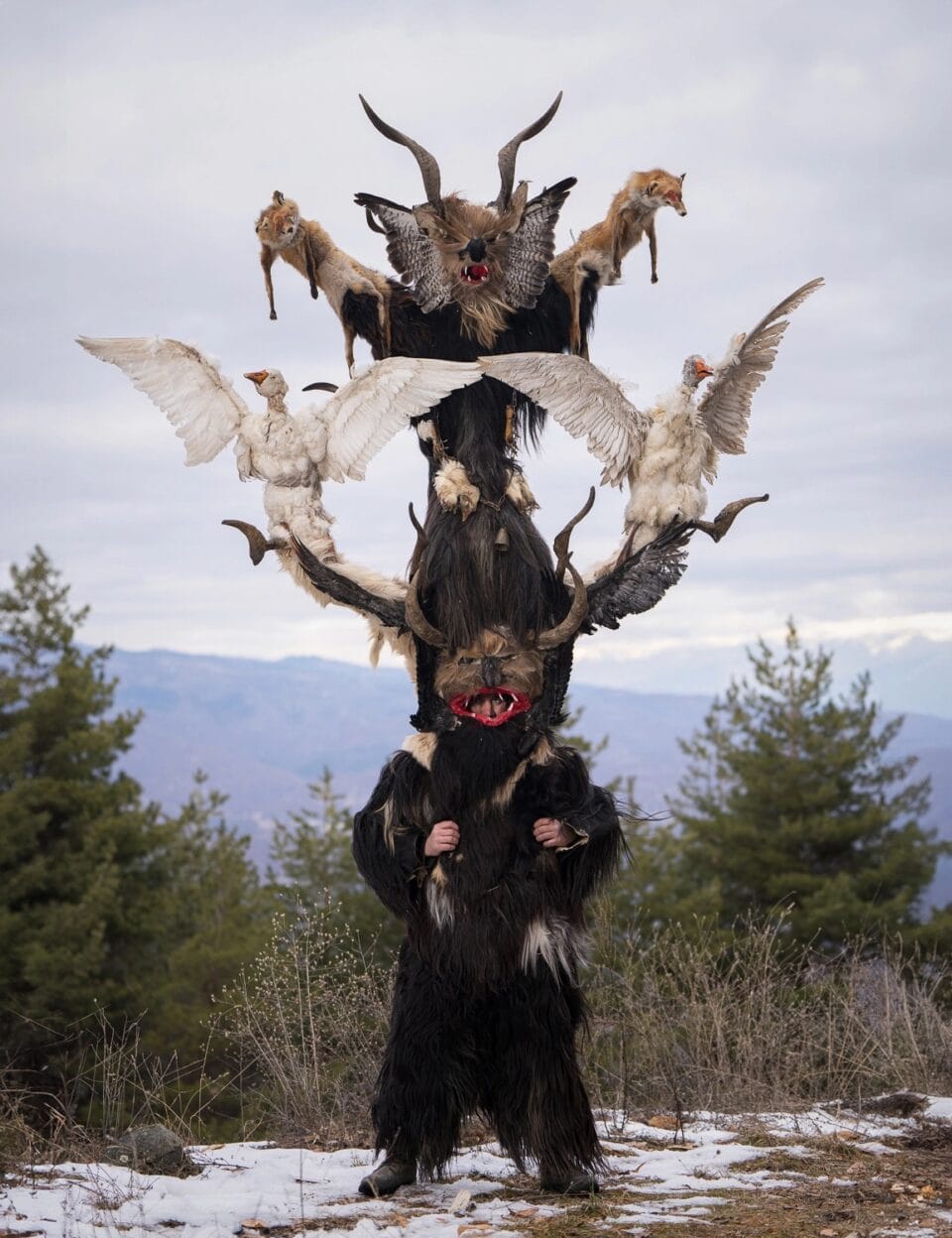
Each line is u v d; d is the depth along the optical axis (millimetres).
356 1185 6141
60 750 22125
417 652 6008
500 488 6250
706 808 24828
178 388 6129
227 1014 9508
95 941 19812
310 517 6164
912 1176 6352
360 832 5910
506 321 6586
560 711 6023
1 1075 8508
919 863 22328
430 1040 5875
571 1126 5863
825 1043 9195
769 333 6184
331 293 6613
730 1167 6535
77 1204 5633
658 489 6176
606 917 9859
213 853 26719
